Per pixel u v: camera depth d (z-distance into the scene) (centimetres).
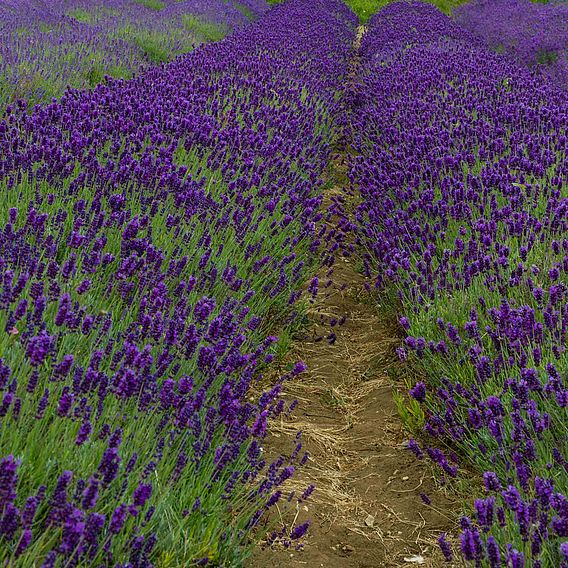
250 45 1555
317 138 946
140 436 286
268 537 304
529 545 258
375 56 1756
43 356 255
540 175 668
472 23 2453
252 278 506
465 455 370
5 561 200
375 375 476
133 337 330
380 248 597
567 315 386
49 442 259
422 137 843
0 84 803
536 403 336
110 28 1471
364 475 367
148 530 250
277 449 379
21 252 356
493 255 501
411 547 311
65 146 561
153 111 717
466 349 422
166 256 464
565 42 1706
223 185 630
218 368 345
